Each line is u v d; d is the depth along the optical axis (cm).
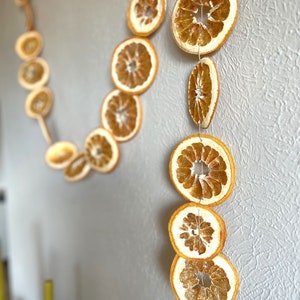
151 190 37
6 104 66
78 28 46
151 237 38
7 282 86
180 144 31
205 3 29
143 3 35
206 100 29
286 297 27
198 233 29
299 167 25
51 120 53
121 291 42
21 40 56
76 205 50
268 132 27
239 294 29
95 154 43
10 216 70
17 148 64
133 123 38
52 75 52
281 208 27
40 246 60
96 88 44
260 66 27
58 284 55
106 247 44
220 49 29
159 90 35
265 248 28
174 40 32
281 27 26
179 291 31
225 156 28
